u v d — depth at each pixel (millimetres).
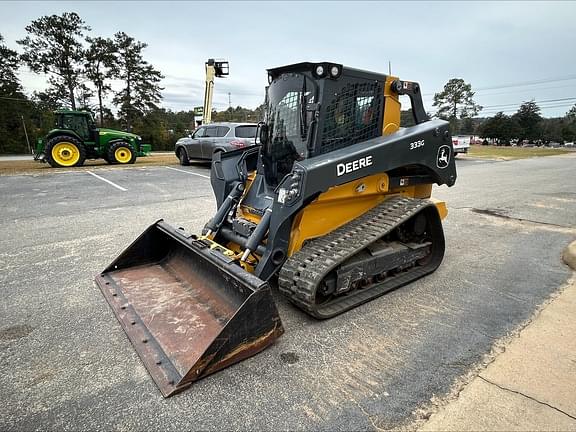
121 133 15930
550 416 2047
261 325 2500
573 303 3406
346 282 3158
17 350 2660
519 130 67250
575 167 15867
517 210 7340
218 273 3090
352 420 2039
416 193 4285
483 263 4449
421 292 3643
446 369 2467
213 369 2355
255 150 4312
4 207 7164
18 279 3855
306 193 2818
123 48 43938
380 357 2600
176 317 2873
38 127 43844
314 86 3248
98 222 6094
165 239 3873
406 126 4129
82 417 2061
